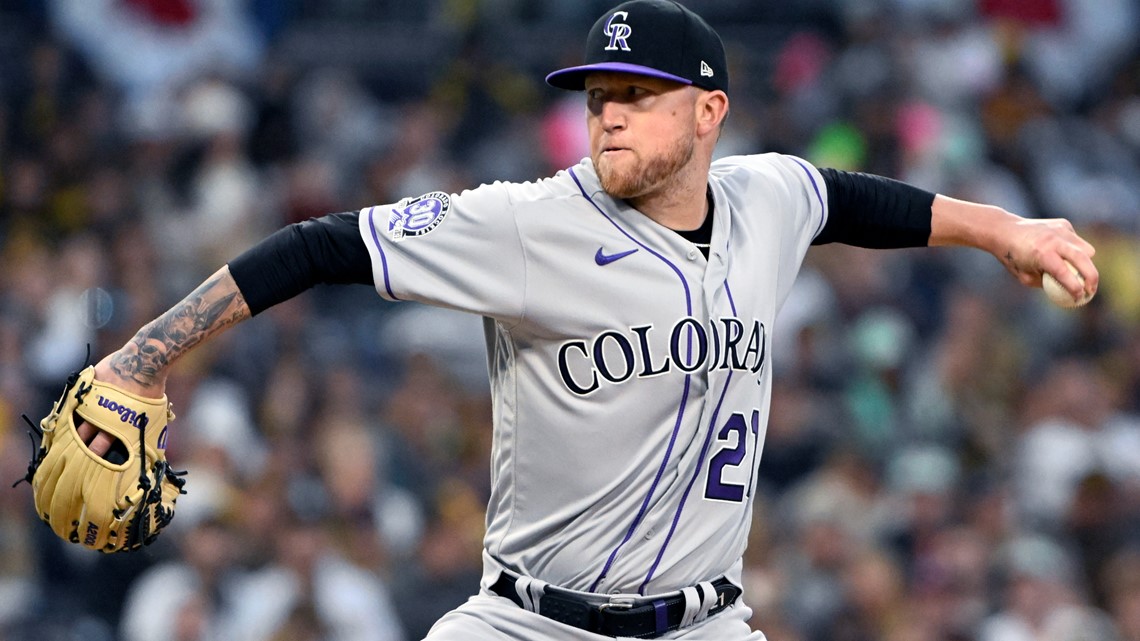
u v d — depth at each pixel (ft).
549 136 157.07
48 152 149.18
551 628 44.52
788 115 162.61
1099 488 109.40
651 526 43.96
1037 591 101.91
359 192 149.38
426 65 177.78
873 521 111.65
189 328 42.01
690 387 43.42
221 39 175.32
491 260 42.65
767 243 46.01
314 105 159.12
